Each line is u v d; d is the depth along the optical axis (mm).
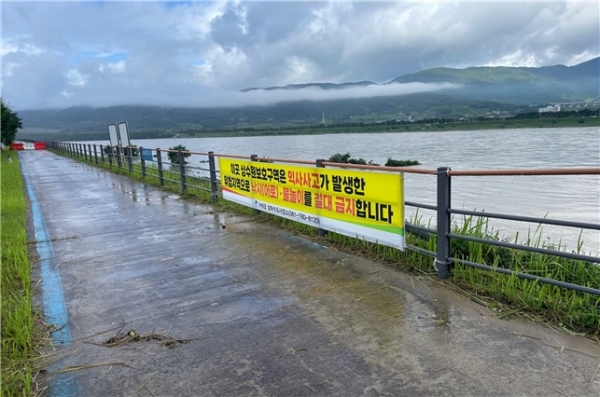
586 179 16422
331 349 2684
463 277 3635
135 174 14031
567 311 2926
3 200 9359
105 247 5504
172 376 2484
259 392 2287
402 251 4195
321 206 5164
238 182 7238
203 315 3291
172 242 5594
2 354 2764
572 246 7465
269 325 3064
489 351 2561
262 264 4465
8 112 52000
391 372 2398
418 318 3045
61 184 13469
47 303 3650
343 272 4094
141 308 3482
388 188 4113
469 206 11969
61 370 2592
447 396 2168
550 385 2209
